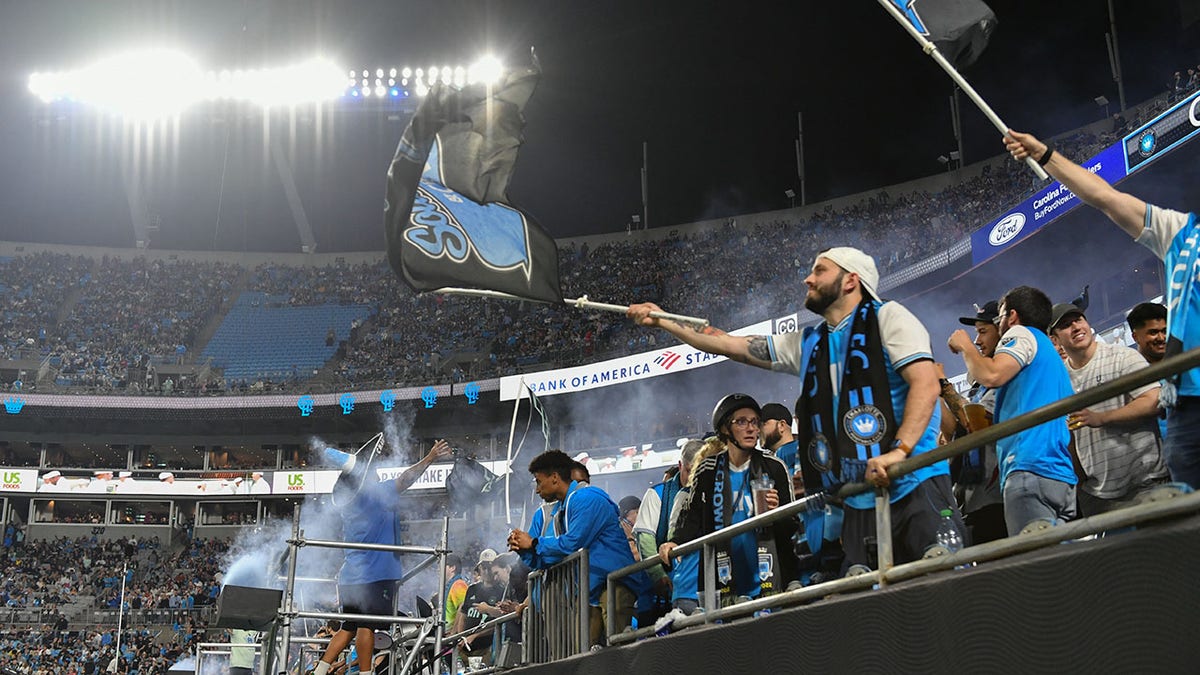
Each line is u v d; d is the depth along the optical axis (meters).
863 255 4.01
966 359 3.96
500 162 6.01
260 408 36.06
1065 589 2.57
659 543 6.04
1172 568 2.27
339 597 7.60
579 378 31.94
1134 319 4.45
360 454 7.75
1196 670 2.18
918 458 3.31
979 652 2.85
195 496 36.00
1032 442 3.74
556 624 6.36
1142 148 18.80
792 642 3.83
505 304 39.03
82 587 33.78
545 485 6.56
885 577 3.48
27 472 35.81
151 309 41.38
